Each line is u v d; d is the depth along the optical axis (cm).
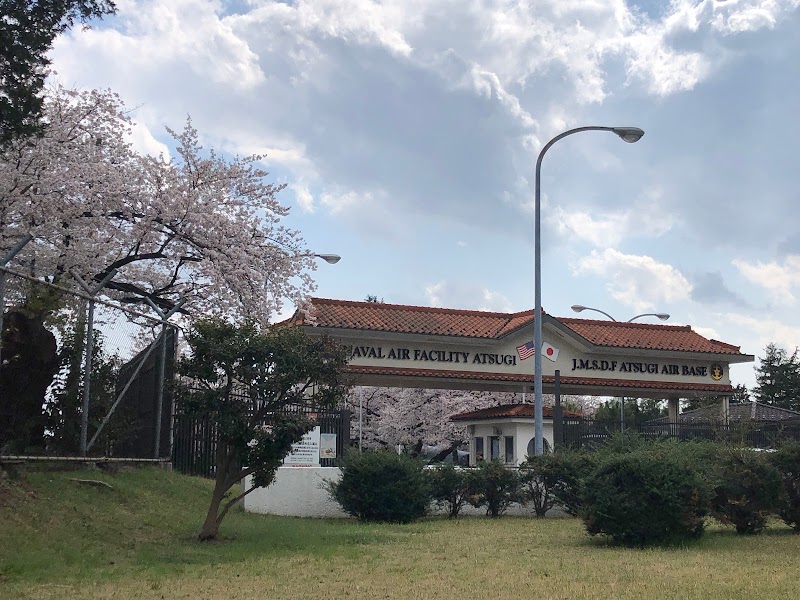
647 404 5841
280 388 1333
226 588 971
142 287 2152
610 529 1434
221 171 2169
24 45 1388
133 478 1619
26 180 1834
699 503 1460
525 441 3047
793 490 1691
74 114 1986
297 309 2370
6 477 1315
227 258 2078
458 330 2927
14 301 1423
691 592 949
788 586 995
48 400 1450
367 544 1423
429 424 4631
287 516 1906
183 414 1377
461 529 1723
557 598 909
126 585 976
